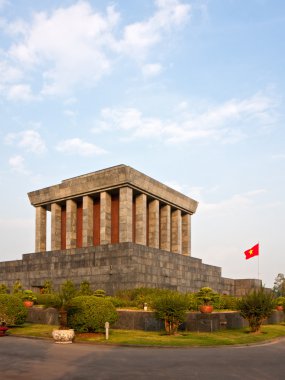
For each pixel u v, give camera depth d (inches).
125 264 1902.1
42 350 792.3
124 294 1663.4
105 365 637.9
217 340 973.2
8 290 2288.4
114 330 1138.7
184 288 2188.7
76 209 2426.2
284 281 4197.8
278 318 1589.6
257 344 988.6
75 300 1012.5
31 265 2237.9
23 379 523.2
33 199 2527.1
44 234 2513.5
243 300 1205.1
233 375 577.6
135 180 2167.8
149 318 1151.0
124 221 2106.3
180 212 2659.9
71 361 669.9
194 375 572.4
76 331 1019.9
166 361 687.7
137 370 601.0
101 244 2158.0
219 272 2554.1
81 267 2043.6
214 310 1430.9
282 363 688.4
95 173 2262.6
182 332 1126.4
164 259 2095.2
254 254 2341.3
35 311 1336.1
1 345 864.9
